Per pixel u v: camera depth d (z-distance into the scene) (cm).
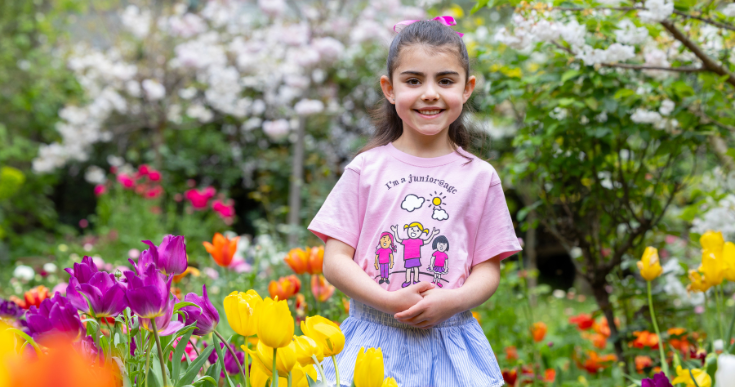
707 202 283
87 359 107
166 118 827
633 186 283
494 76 273
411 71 157
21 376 58
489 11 673
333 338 114
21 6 873
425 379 150
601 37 237
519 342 308
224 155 946
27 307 195
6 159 876
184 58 724
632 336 270
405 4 802
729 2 235
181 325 124
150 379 122
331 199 165
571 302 641
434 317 143
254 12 855
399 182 161
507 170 289
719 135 262
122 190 694
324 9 721
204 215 758
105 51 856
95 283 119
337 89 797
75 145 802
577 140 269
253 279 260
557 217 314
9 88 876
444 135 168
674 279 307
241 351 157
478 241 162
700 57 232
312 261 223
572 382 251
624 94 235
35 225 1072
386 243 156
